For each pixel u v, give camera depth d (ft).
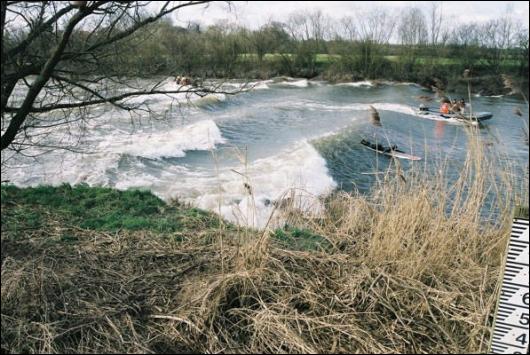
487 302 13.57
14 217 18.94
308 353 11.48
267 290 13.55
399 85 138.82
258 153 56.95
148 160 50.21
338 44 153.07
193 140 59.77
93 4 12.17
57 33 15.17
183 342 11.82
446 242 15.42
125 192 25.08
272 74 145.79
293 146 60.18
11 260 13.88
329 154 56.85
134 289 13.62
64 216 19.94
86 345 11.35
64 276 13.43
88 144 50.16
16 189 23.58
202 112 77.10
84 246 16.19
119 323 12.03
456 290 14.21
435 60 144.97
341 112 86.99
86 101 15.74
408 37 151.64
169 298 13.30
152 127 64.08
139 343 11.48
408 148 61.16
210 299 12.99
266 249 15.07
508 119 80.64
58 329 11.61
